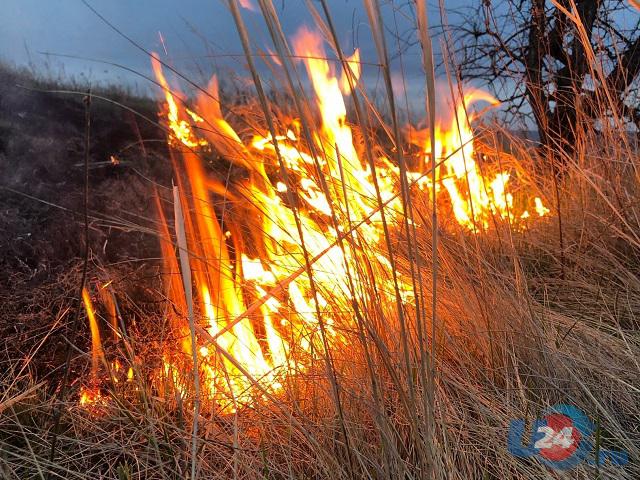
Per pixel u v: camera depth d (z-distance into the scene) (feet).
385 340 6.81
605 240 11.15
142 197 15.89
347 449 5.80
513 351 7.44
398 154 4.87
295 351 7.76
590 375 7.55
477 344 7.77
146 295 10.00
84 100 5.90
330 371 5.79
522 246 11.77
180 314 8.72
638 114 12.69
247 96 9.21
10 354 8.53
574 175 12.64
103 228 13.58
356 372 7.01
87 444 6.72
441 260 8.89
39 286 10.24
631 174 11.94
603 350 8.14
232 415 7.17
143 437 6.97
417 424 5.45
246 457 6.40
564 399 7.14
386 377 6.88
